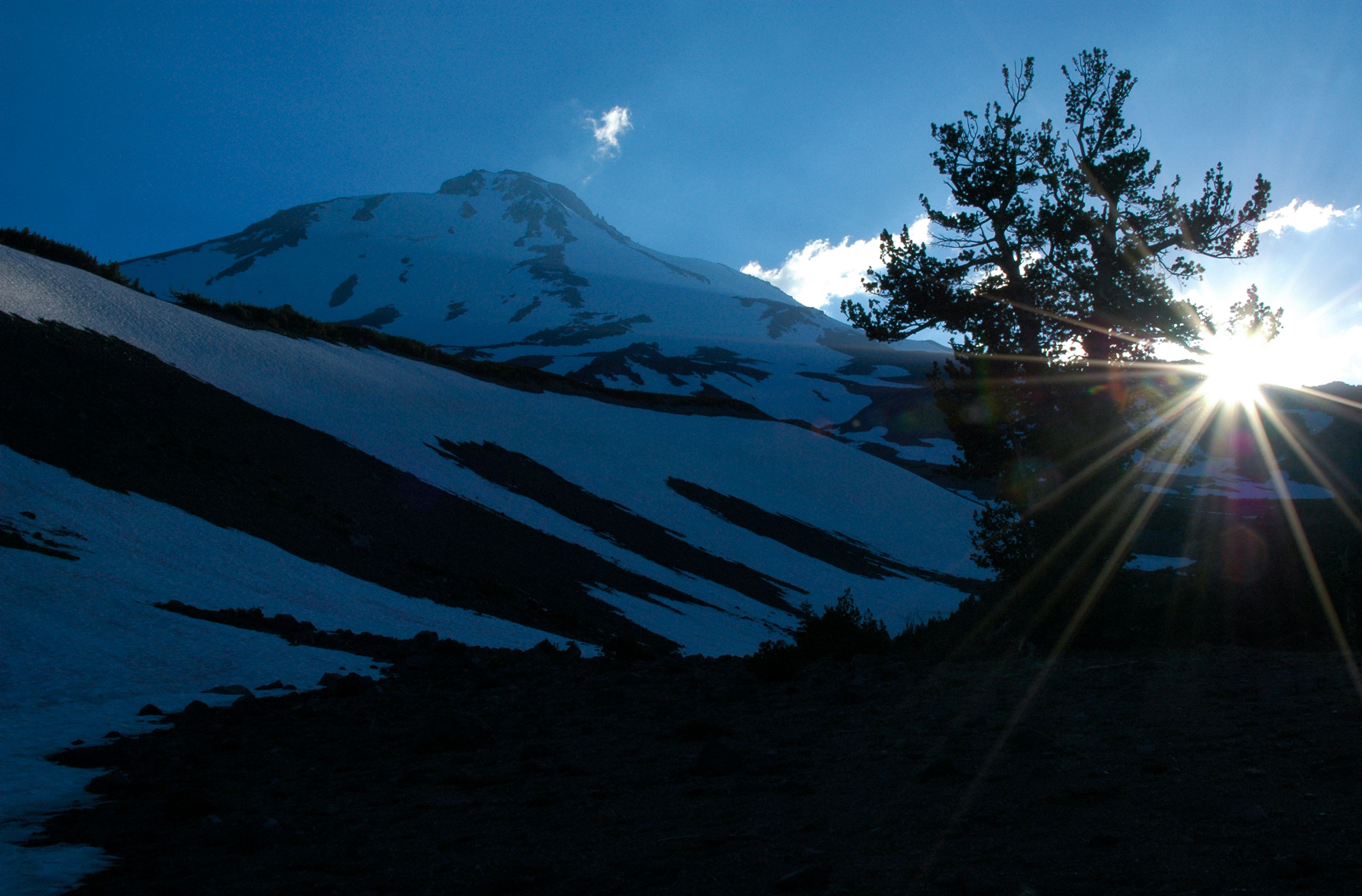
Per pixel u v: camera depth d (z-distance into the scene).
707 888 3.64
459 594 30.55
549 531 44.66
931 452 140.25
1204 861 3.41
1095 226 18.62
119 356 41.09
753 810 5.08
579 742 8.18
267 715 11.14
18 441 27.09
